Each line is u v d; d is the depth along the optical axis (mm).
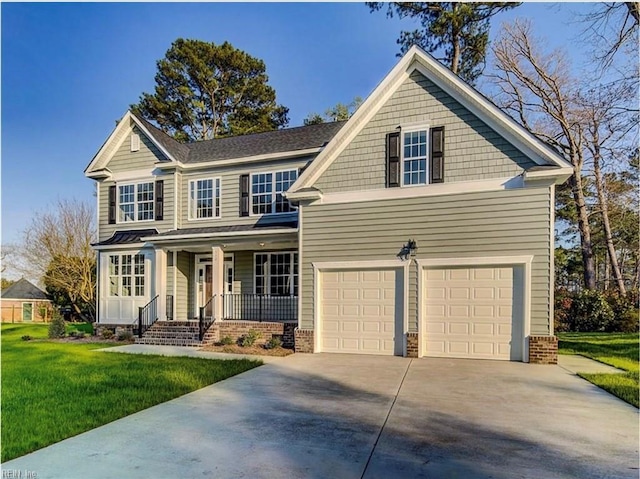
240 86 30516
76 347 12383
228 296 14867
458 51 21141
